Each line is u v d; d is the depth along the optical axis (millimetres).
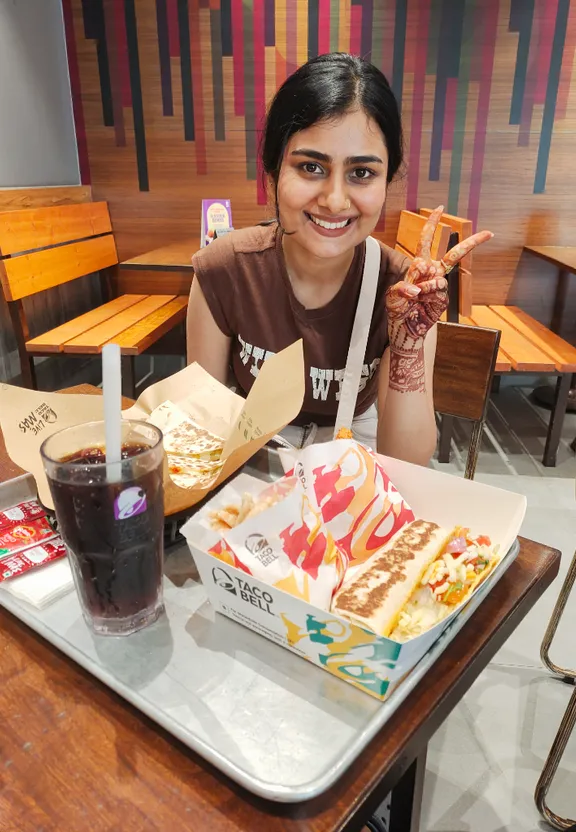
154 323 2600
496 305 3078
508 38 2660
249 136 2871
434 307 937
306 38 2723
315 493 637
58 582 636
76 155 2980
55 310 2900
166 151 2930
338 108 884
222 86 2809
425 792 1182
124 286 3184
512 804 1164
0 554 672
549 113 2750
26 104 2586
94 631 576
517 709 1369
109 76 2838
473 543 608
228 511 600
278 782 434
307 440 1291
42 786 451
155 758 473
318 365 1243
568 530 2023
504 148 2816
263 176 1157
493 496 650
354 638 488
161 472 561
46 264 2465
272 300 1217
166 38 2758
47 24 2686
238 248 1226
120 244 3111
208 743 464
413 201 2930
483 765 1239
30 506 765
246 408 640
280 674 531
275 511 555
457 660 566
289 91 948
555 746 1102
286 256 1184
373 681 500
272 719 487
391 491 667
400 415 1021
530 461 2506
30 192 2516
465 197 2904
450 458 2518
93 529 519
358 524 647
